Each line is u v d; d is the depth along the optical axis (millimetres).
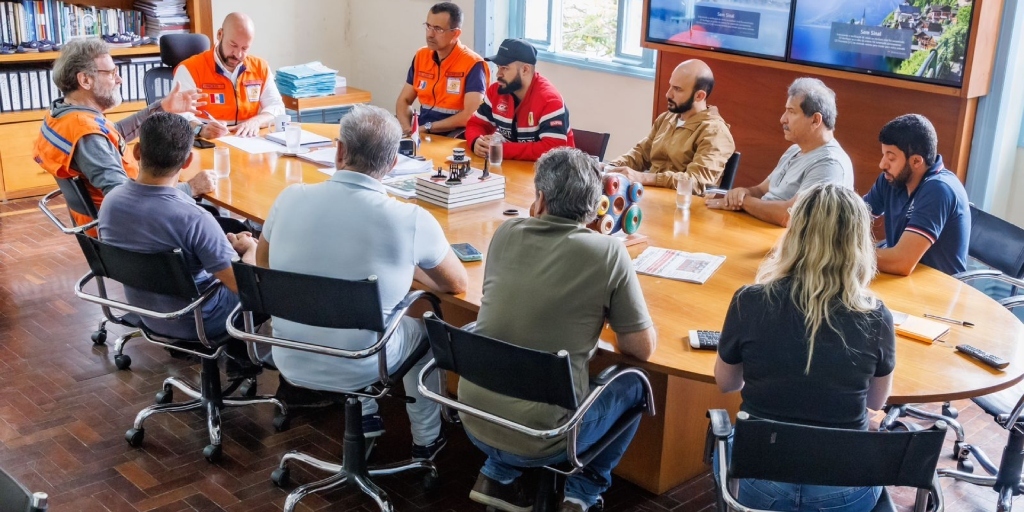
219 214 4301
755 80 5094
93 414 3471
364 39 7680
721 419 2213
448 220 3488
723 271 3041
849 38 4543
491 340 2244
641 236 3316
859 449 1929
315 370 2758
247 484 3064
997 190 4477
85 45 3729
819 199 2088
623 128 6297
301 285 2535
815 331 2049
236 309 2861
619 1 6137
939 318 2732
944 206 3096
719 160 4000
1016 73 4270
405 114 5445
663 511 2977
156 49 6367
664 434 2979
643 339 2387
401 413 3553
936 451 1924
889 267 3092
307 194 2703
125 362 3830
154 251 2961
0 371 3773
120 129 4418
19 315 4297
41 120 5910
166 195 2969
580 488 2725
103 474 3092
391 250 2641
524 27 6844
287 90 6109
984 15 4051
